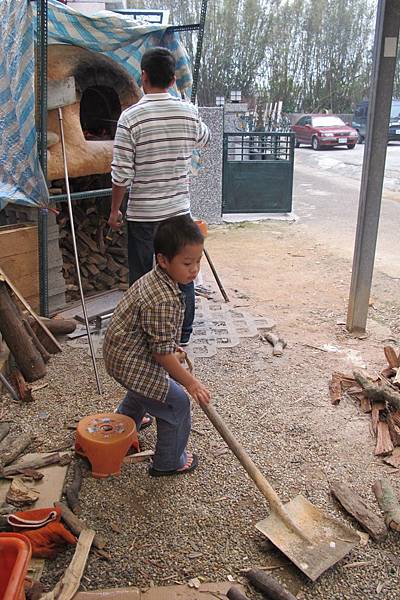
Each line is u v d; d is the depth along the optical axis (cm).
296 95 3178
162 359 248
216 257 712
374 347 438
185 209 404
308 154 2078
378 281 623
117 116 516
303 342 444
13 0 403
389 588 220
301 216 986
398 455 300
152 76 368
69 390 362
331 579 223
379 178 423
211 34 2850
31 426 322
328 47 3128
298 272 646
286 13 3008
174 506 261
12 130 420
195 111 391
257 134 950
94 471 279
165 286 243
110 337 258
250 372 391
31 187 423
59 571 223
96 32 446
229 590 211
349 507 257
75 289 512
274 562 230
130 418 293
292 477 282
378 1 391
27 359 362
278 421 331
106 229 552
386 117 409
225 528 248
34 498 260
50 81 419
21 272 442
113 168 379
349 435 319
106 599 209
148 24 488
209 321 480
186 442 279
